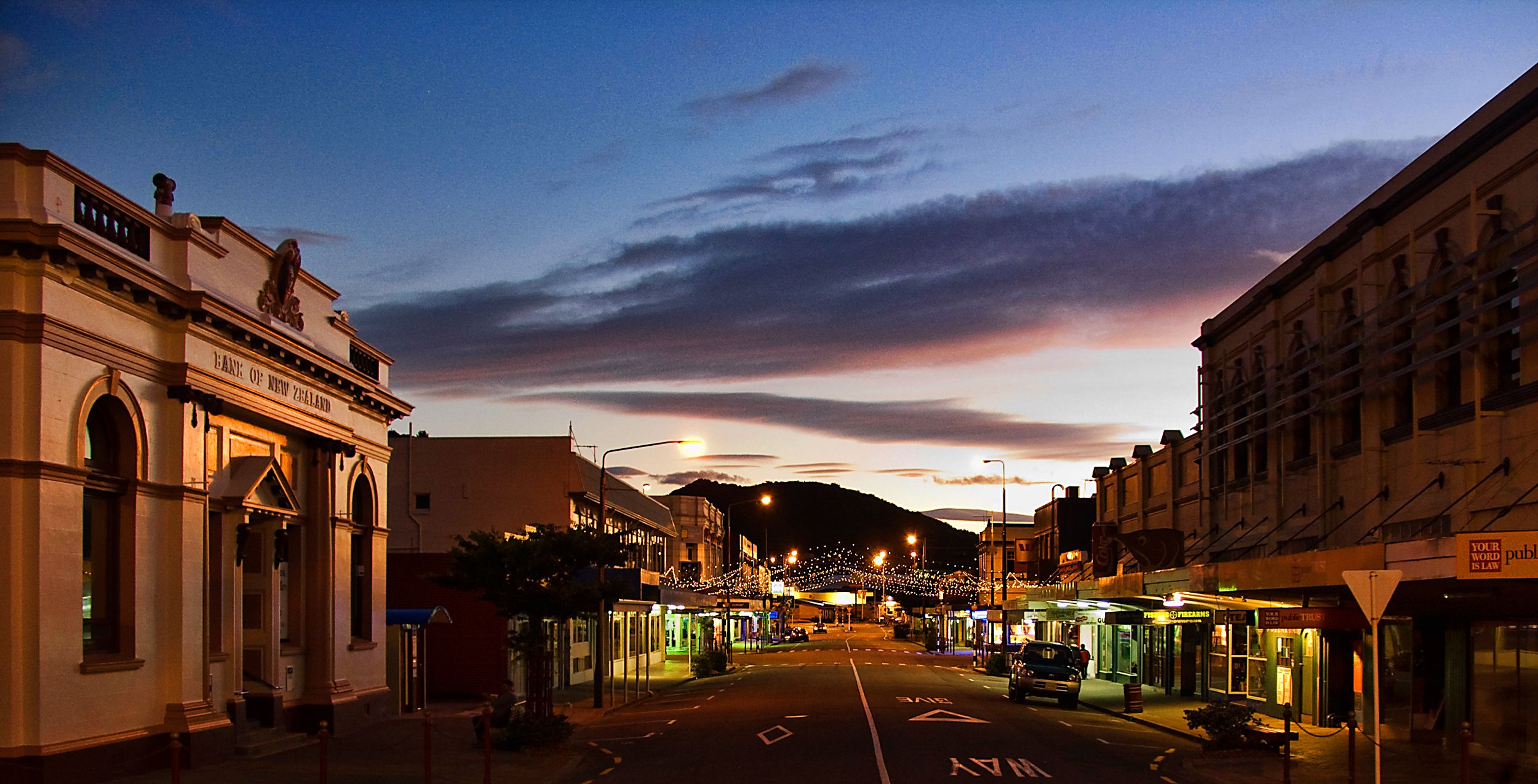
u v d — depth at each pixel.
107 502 20.56
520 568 26.81
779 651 91.50
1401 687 27.53
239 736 23.77
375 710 30.25
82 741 19.06
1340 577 22.45
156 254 21.72
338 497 28.77
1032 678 38.66
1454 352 25.34
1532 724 23.16
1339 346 32.25
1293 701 32.56
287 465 27.11
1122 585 38.44
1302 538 33.81
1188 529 45.84
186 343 22.05
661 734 28.80
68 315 19.02
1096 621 49.94
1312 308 34.50
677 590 51.06
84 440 19.53
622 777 21.56
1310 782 21.12
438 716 32.69
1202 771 22.56
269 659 26.08
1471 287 24.55
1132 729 31.55
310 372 27.28
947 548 161.88
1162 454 49.28
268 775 20.95
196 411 22.38
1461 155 25.67
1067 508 83.19
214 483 23.44
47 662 18.30
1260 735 24.92
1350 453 31.31
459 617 39.75
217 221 23.73
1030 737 27.73
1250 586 27.25
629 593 30.64
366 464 30.66
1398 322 27.50
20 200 18.36
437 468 50.78
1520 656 23.69
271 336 24.88
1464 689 25.70
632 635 58.25
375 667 30.92
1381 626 28.38
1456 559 18.94
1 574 18.00
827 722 30.14
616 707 37.97
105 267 19.53
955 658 77.38
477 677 39.53
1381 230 29.67
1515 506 23.02
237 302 24.28
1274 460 36.50
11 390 18.14
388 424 32.56
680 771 22.02
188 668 21.81
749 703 37.38
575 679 48.81
